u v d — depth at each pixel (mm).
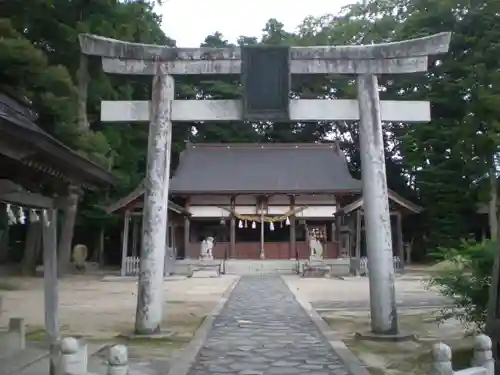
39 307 15758
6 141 5559
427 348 9445
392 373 7676
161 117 10891
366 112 10891
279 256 37875
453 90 29234
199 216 39156
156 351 9219
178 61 11000
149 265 10664
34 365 7527
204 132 49875
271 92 10781
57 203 8625
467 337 10141
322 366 8031
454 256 9039
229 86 45375
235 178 40781
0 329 10320
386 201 10734
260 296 18641
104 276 29172
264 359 8539
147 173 10836
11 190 7004
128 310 15156
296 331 11242
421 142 31578
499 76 26484
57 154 6387
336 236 38250
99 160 24141
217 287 22594
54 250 8680
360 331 11148
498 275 7199
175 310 14859
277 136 50594
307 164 42438
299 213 39031
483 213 31922
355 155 50281
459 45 29000
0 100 7438
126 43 10930
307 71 10938
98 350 9148
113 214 32250
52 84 20422
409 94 33625
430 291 20125
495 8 26922
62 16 25078
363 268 29266
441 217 34219
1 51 17781
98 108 30469
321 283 24656
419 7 30375
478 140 27312
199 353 8977
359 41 39312
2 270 28984
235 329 11508
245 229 40875
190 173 41688
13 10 21938
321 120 11023
